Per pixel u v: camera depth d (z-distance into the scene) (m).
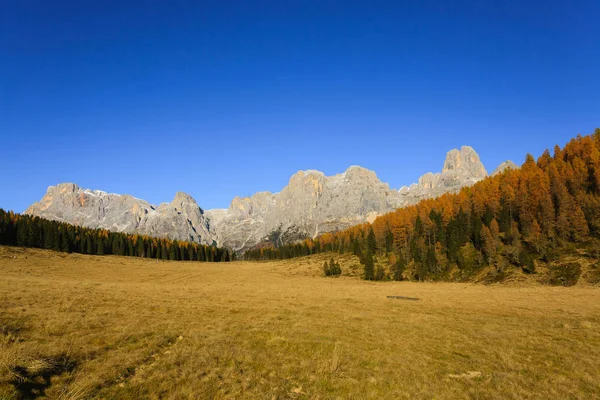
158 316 22.97
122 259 140.88
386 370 14.77
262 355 15.71
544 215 101.88
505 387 13.21
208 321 22.59
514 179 135.38
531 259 84.50
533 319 27.64
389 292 50.88
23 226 125.94
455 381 13.92
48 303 23.94
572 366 15.83
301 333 20.75
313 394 11.92
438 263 101.25
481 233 103.88
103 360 13.02
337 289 56.84
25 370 10.70
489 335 21.91
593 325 24.78
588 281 70.38
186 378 12.21
